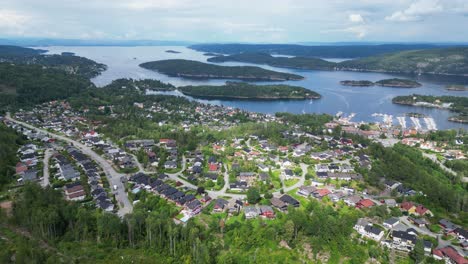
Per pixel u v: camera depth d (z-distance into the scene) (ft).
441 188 590.14
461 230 476.13
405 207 551.18
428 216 529.86
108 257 406.21
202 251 399.65
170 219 469.16
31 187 526.57
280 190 613.11
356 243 449.06
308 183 651.25
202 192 595.47
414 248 423.64
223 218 515.09
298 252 429.79
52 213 435.53
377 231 466.70
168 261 404.16
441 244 457.68
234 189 619.67
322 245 433.07
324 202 574.15
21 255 380.99
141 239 442.91
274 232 453.58
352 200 572.10
